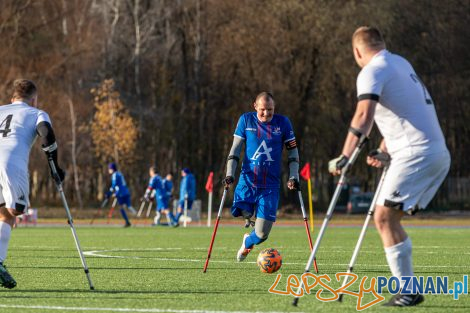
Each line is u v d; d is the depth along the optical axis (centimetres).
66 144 14125
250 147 3072
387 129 2089
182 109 15138
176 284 2658
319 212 14312
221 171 15200
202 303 2161
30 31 13462
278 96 13212
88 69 14175
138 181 15025
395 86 2045
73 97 13962
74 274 3034
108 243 5316
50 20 13738
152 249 4650
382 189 2081
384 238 2100
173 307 2077
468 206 15488
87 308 2055
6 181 2481
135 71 15062
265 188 3064
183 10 15012
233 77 13938
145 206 14200
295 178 3064
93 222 10444
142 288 2533
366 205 13812
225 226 9112
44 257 3959
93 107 14325
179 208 8825
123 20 15400
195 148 15225
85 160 14850
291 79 13262
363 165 14875
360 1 12638
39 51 13562
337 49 12712
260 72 13288
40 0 13662
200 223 10312
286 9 12800
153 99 15288
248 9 13250
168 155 15325
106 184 14850
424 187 2066
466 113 14588
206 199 15238
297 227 8975
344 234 7006
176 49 15475
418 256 4103
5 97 13000
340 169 2039
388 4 12631
